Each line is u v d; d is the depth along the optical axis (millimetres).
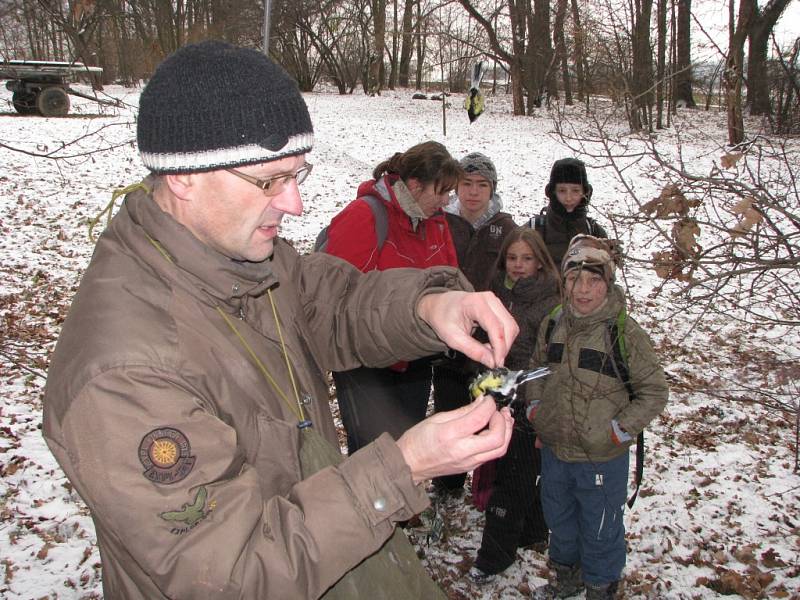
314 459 1227
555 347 2869
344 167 14742
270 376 1227
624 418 2729
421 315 1428
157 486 965
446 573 3492
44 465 4273
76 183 11812
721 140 13555
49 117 18438
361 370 3029
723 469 4562
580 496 2938
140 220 1159
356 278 1598
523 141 19422
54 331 6242
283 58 35281
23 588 3273
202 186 1118
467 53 29109
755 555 3752
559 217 3656
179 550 950
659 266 2172
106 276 1119
